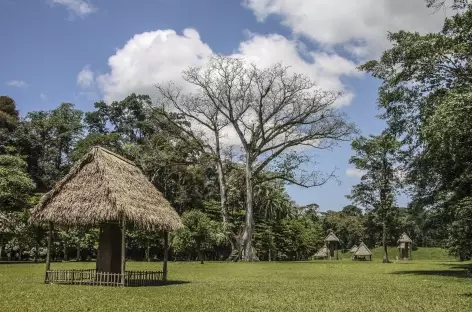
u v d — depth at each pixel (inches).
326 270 1366.9
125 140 3036.4
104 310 483.8
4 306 499.8
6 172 1646.2
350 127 2149.4
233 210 2694.4
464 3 776.9
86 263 1641.2
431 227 1352.1
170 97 2252.7
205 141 2301.9
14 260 1983.3
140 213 743.1
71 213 724.7
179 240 1881.2
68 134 2950.3
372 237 3831.2
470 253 1180.5
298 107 2164.1
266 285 825.5
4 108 2903.5
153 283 845.8
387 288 766.5
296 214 3154.5
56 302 540.1
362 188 2151.8
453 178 1133.1
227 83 2207.2
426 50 1013.2
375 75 1148.5
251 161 2217.0
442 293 682.8
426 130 899.4
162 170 2532.0
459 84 1002.7
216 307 518.6
